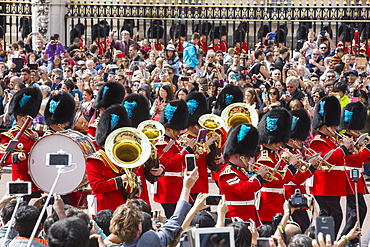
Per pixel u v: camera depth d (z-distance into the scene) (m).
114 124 40.00
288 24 106.81
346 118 49.38
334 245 25.11
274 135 41.59
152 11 95.06
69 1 96.31
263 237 31.31
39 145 40.62
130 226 27.92
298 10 91.69
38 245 29.94
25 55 86.19
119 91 51.78
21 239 30.09
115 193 38.47
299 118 45.69
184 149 44.34
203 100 48.38
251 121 48.50
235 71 71.44
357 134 49.59
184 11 93.75
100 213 33.19
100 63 84.12
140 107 49.06
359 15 90.12
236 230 29.12
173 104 45.72
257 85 74.94
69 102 46.59
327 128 47.19
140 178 41.34
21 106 45.84
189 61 81.25
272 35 90.94
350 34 89.44
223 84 75.12
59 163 30.11
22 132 43.16
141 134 37.19
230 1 111.25
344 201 58.50
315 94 62.28
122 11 95.50
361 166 47.84
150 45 90.62
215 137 45.09
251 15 92.19
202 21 98.38
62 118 46.31
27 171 43.56
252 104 60.62
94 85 68.94
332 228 25.30
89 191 43.53
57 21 95.94
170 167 44.62
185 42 83.69
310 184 46.41
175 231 29.33
